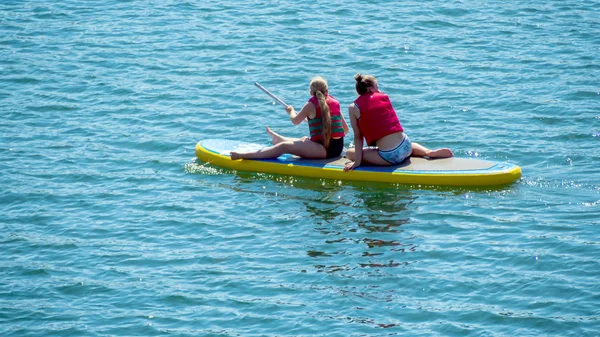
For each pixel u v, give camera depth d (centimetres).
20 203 2430
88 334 1753
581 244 2055
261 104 3294
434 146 2817
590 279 1888
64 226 2272
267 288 1911
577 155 2686
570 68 3594
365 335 1706
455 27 4275
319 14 4544
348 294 1872
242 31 4256
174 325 1775
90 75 3669
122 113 3228
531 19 4384
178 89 3478
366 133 2528
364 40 4078
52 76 3659
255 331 1739
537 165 2627
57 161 2756
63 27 4403
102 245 2158
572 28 4209
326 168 2553
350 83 3512
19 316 1828
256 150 2684
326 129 2573
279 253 2081
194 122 3114
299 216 2302
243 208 2369
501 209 2297
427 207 2333
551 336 1684
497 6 4647
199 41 4116
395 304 1828
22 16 4619
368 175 2512
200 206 2389
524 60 3731
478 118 3070
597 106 3138
